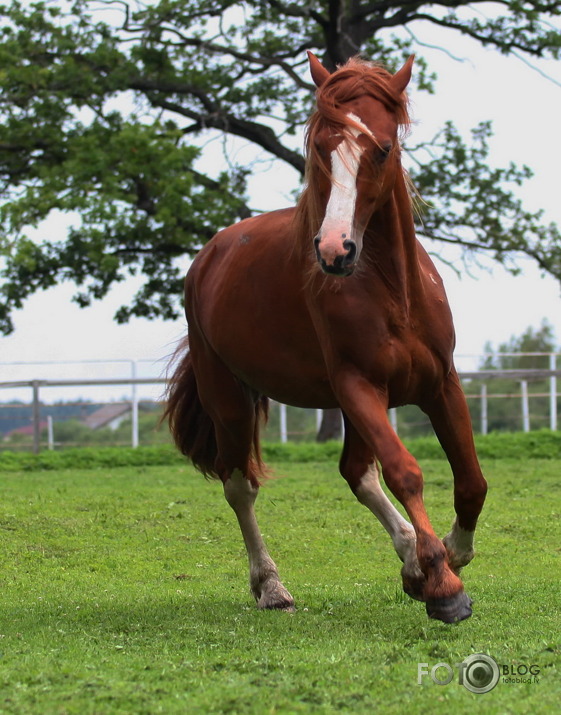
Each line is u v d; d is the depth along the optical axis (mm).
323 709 5000
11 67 28188
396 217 7047
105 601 8992
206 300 8977
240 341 8344
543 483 17344
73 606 8711
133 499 16062
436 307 7371
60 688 5539
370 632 7086
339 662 5938
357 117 6680
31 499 15961
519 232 29531
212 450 9852
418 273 7254
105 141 27656
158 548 12312
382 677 5590
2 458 23141
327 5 29188
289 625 7453
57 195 26328
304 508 15047
